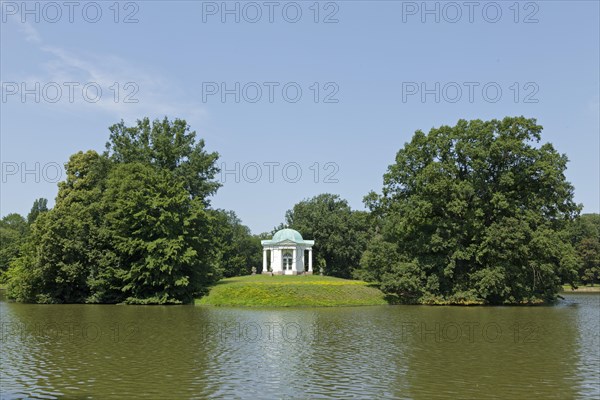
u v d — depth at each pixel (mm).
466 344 30125
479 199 63438
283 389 19531
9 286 67938
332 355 26375
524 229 60469
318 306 58125
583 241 114875
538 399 18375
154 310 52531
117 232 62656
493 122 64375
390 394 18938
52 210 64875
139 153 73125
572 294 94375
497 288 61156
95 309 53969
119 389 19438
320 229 117875
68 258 62750
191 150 76375
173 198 62875
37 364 23828
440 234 64188
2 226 161875
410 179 68188
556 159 63031
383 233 76312
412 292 65125
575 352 27422
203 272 66312
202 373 22094
